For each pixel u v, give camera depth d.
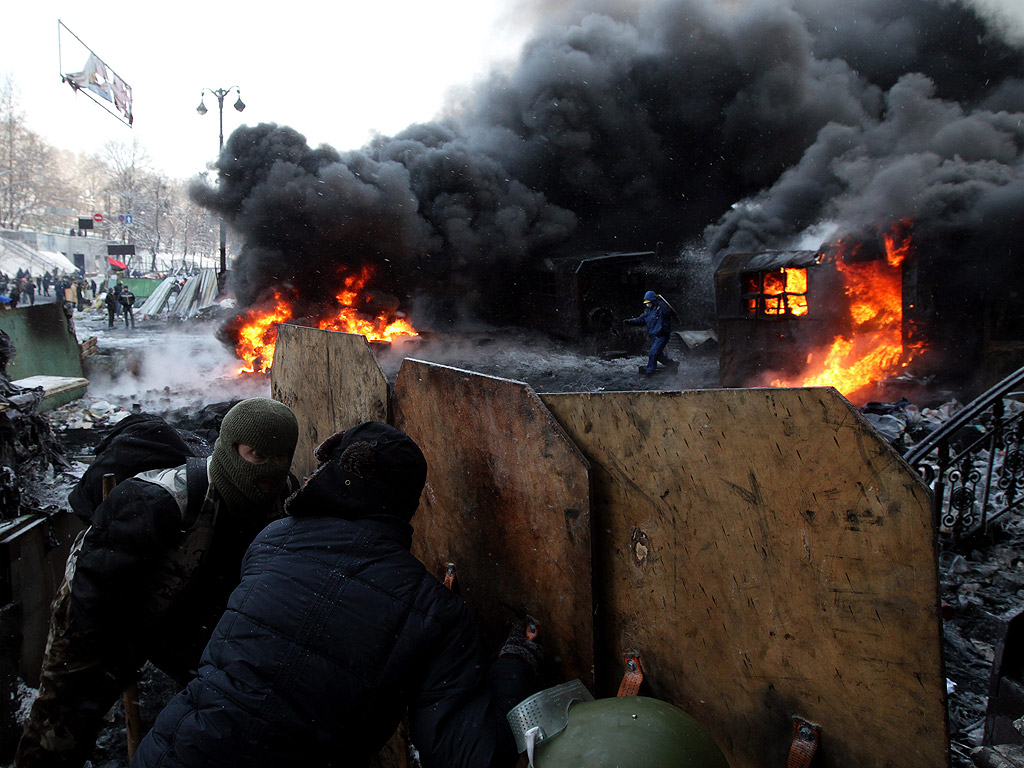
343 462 1.43
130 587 1.74
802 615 1.19
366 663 1.26
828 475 1.12
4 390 3.26
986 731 2.08
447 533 1.97
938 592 1.01
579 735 1.17
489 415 1.70
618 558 1.51
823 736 1.19
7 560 2.47
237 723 1.23
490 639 1.84
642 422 1.39
